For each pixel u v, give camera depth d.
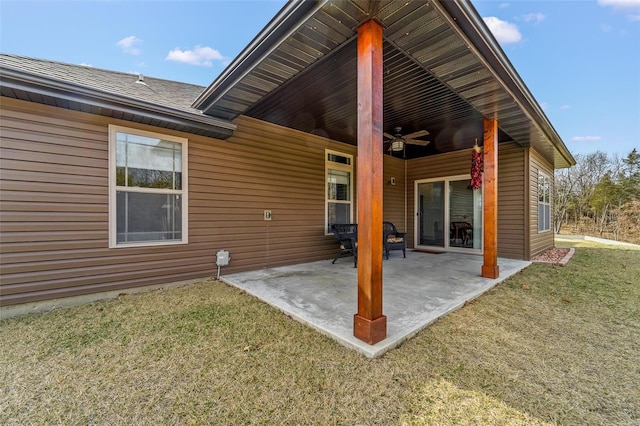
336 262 5.66
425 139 6.01
